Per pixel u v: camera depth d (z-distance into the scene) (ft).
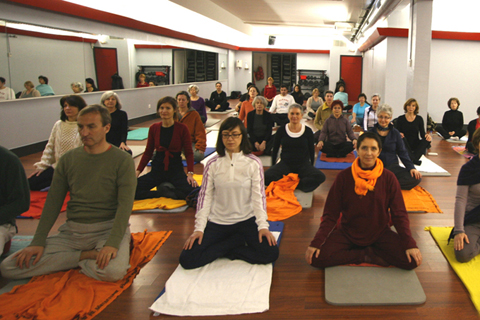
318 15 46.52
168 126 14.03
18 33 21.75
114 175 8.75
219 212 9.43
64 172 8.91
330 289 8.09
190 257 8.83
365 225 8.92
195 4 36.70
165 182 14.37
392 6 27.09
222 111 44.96
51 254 8.61
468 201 9.46
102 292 8.09
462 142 25.77
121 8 33.37
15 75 21.70
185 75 48.57
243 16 51.16
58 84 25.29
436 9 31.86
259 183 9.34
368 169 8.77
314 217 12.56
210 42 55.26
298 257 9.77
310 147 15.70
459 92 33.01
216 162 9.38
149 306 7.77
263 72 77.20
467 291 8.11
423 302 7.66
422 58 23.98
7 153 8.99
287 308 7.59
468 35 31.73
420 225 11.72
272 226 11.73
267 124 21.12
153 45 39.06
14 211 8.93
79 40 27.37
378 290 8.02
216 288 8.12
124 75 33.96
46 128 24.16
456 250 9.01
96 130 8.41
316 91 40.75
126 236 9.13
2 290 8.22
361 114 31.07
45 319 7.15
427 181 16.67
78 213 8.87
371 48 47.32
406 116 19.40
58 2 24.00
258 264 9.08
